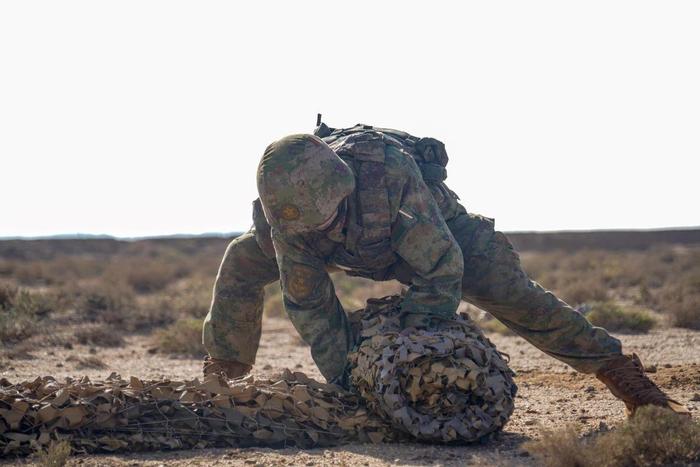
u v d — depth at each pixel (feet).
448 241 25.25
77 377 40.32
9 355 48.37
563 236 258.16
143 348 55.31
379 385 23.40
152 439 23.12
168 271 138.92
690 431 21.02
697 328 62.13
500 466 20.80
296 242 25.49
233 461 21.85
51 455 21.04
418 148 27.14
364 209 24.90
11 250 242.99
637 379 26.45
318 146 24.30
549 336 27.30
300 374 25.98
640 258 170.91
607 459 20.58
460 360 23.43
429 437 23.50
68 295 81.35
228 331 29.22
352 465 21.31
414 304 25.03
